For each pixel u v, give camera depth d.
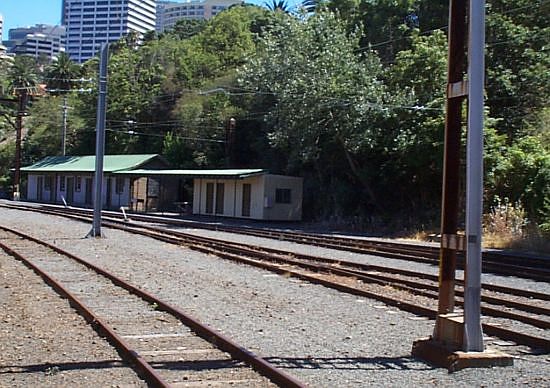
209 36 85.81
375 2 53.28
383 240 31.02
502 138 34.56
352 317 11.58
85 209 55.34
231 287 14.91
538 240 26.39
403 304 12.41
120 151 79.50
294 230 36.59
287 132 42.44
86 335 9.77
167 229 33.12
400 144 35.75
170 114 75.44
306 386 6.93
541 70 39.72
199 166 62.22
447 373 8.02
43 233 29.11
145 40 108.12
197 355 8.65
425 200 38.41
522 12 43.03
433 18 48.81
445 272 8.93
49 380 7.46
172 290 14.36
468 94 8.38
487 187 33.78
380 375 7.89
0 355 8.56
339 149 42.91
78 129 84.81
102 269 16.84
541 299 14.20
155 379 7.23
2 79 110.19
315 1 58.59
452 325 8.52
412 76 39.09
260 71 43.81
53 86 101.31
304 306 12.60
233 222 43.59
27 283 14.92
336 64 40.38
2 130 108.06
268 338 9.83
